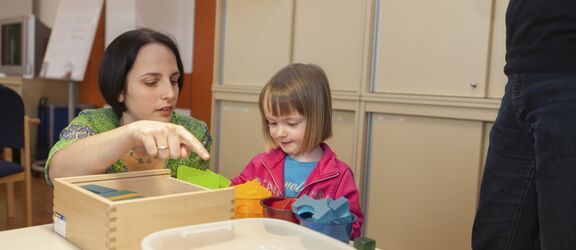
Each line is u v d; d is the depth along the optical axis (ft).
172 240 1.84
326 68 7.13
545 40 2.66
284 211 2.24
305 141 3.50
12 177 7.44
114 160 2.45
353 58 6.79
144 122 2.38
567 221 2.56
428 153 6.10
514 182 2.97
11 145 7.16
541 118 2.65
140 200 1.98
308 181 3.46
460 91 5.86
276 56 7.70
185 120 3.90
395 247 6.46
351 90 6.83
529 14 2.75
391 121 6.42
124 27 10.60
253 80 8.07
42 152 13.01
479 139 5.67
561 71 2.59
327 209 2.06
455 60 5.88
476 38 5.69
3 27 13.82
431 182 6.09
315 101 3.44
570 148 2.53
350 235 2.19
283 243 1.97
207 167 3.82
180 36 10.91
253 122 8.00
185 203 2.13
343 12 6.88
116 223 1.92
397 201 6.42
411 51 6.24
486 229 3.18
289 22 7.48
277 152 3.78
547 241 2.67
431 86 6.10
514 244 3.02
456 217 5.91
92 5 11.75
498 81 5.61
